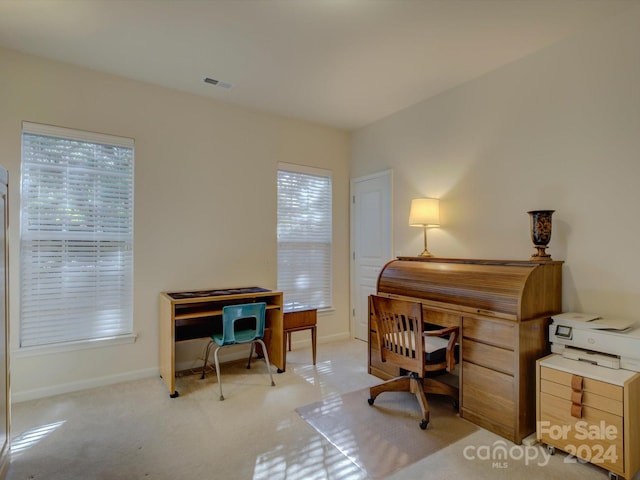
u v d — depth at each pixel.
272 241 3.81
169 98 3.22
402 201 3.76
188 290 3.29
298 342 4.00
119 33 2.37
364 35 2.40
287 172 3.98
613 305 2.22
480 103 3.00
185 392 2.76
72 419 2.33
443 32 2.37
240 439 2.11
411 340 2.33
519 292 2.12
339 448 2.02
